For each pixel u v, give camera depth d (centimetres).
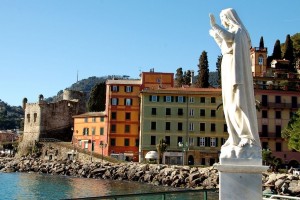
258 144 774
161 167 8612
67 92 14750
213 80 17100
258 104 8831
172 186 7912
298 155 9381
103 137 10931
